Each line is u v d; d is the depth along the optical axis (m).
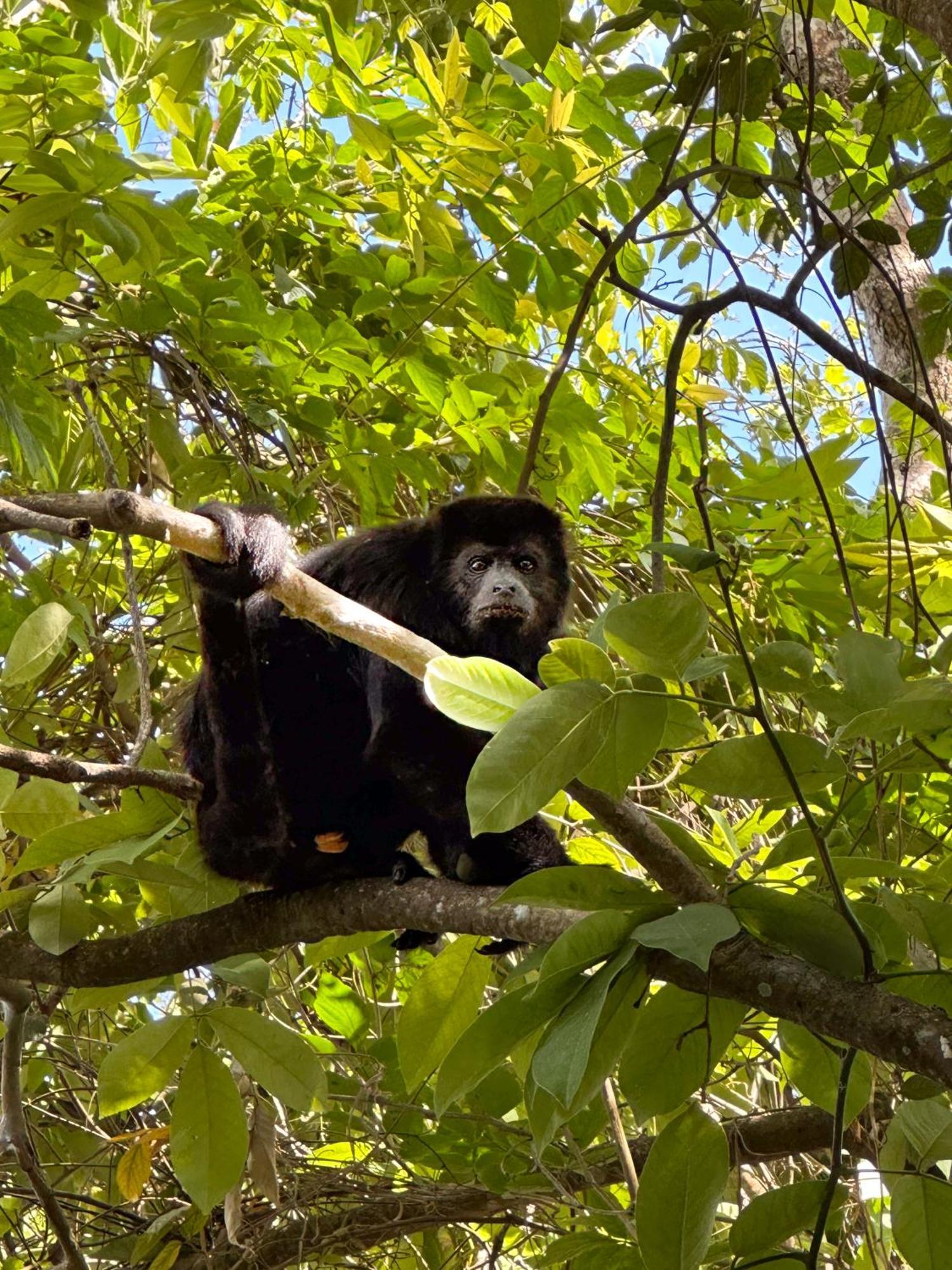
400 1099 4.84
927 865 4.61
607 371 5.87
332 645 4.80
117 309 5.04
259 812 3.93
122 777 3.41
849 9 5.05
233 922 4.03
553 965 2.66
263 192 5.48
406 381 5.59
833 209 4.93
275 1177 4.16
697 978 2.83
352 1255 4.91
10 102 4.30
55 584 5.64
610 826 3.06
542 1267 4.01
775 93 4.55
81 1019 5.54
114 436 5.97
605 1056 2.76
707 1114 2.89
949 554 4.84
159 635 5.94
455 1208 4.82
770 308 3.89
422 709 4.31
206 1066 3.59
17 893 3.81
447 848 4.71
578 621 6.09
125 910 4.92
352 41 4.34
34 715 5.22
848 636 2.83
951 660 3.57
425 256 5.30
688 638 2.61
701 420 3.62
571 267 4.99
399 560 5.20
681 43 4.12
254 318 5.08
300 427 5.43
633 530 6.03
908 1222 2.88
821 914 2.80
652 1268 2.77
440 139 4.63
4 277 5.14
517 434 5.86
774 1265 2.91
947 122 4.51
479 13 5.03
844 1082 2.82
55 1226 4.01
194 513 3.22
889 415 6.03
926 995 2.99
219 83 5.74
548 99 4.62
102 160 4.26
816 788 2.86
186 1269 4.99
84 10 4.29
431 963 3.75
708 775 2.85
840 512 5.56
